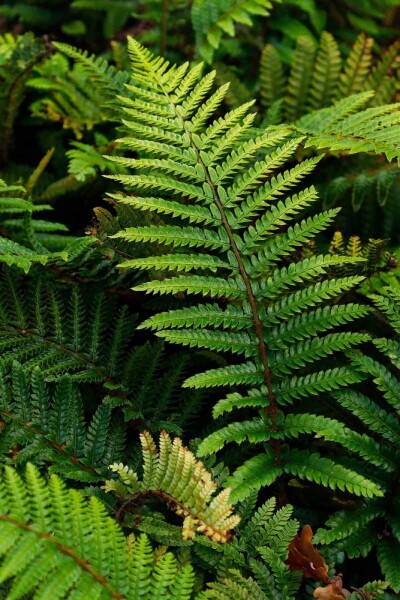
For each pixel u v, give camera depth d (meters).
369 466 1.46
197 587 1.38
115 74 1.86
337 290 1.45
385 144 1.49
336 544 1.41
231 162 1.50
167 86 1.55
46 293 1.56
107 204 1.87
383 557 1.40
